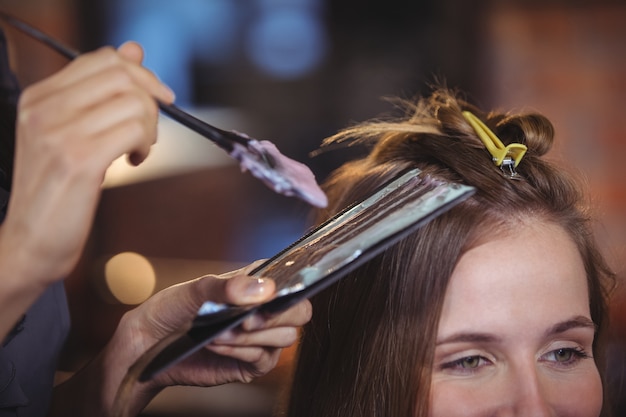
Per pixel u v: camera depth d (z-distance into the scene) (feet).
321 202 2.23
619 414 6.02
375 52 12.47
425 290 3.22
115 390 3.24
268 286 2.32
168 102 2.21
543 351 3.28
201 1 13.01
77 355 8.95
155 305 3.16
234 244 9.94
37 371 3.18
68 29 11.02
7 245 2.07
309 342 3.75
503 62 10.89
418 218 2.36
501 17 10.82
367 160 3.98
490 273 3.17
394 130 3.82
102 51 2.17
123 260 9.28
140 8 12.16
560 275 3.23
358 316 3.46
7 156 3.29
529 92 10.77
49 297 3.29
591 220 3.62
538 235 3.26
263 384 7.42
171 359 2.27
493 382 3.18
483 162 3.42
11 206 2.08
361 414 3.40
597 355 3.91
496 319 3.14
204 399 7.47
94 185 2.05
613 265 4.86
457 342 3.18
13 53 3.76
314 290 2.30
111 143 2.05
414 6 11.87
